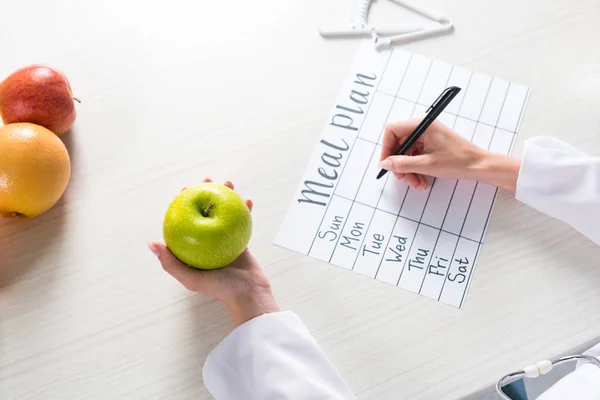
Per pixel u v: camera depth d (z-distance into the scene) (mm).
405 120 993
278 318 857
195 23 1091
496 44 1103
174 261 846
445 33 1107
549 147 979
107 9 1091
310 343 851
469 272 932
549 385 1061
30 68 911
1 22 1063
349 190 980
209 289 861
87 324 875
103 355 861
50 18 1075
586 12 1129
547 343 891
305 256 932
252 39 1084
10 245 912
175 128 1006
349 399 834
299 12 1110
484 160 978
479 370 872
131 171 972
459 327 896
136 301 892
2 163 838
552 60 1095
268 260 926
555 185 952
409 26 1104
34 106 893
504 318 904
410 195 982
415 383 864
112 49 1060
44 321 874
